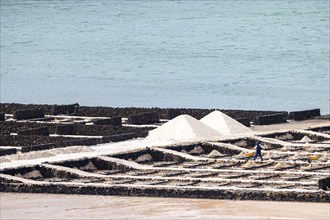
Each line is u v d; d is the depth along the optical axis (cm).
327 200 16175
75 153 18850
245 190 16412
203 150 19662
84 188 16825
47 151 18825
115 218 15625
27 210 16062
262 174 17612
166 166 18488
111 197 16612
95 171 18262
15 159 18400
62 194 16825
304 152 19312
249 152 19112
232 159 18862
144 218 15600
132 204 16238
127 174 17912
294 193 16275
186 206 16088
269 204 16112
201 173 17825
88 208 16088
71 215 15788
